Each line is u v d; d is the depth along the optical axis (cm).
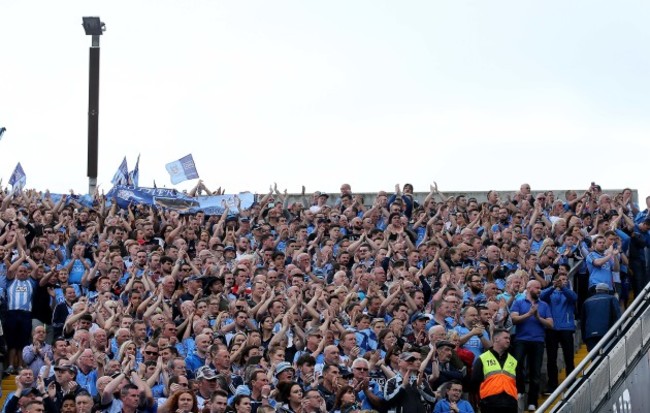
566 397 2300
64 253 2962
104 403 1953
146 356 2086
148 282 2575
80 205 3531
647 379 2617
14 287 2611
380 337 2230
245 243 3081
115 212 3528
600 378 2397
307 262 2834
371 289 2495
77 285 2731
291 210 3541
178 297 2533
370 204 4056
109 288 2570
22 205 3509
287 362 2050
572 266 2945
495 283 2694
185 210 3622
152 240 3162
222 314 2366
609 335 2441
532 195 3700
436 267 2800
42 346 2280
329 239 3111
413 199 3553
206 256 2759
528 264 2802
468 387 2267
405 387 2062
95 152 3916
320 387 2073
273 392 2006
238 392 1933
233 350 2173
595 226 3064
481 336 2338
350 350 2217
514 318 2506
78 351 2123
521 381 2488
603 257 2831
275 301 2402
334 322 2308
